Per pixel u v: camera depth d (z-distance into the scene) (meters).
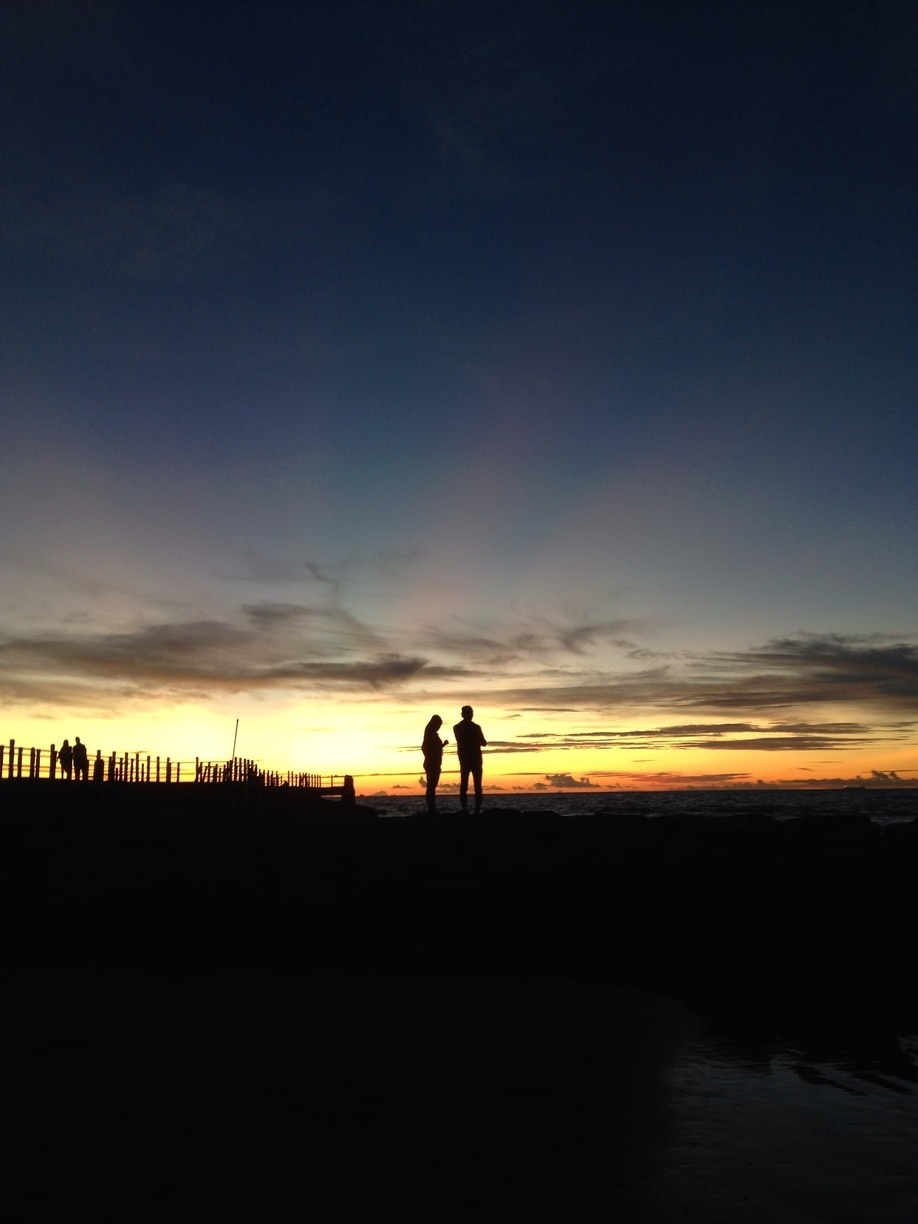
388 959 12.70
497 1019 9.51
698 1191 5.15
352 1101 6.73
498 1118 6.38
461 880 14.10
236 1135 6.02
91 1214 4.91
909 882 13.81
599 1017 9.69
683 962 12.46
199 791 29.55
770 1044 8.61
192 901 13.78
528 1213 4.88
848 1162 5.59
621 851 15.00
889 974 12.27
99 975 12.09
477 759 17.12
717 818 17.12
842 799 104.06
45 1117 6.40
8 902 14.10
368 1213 4.90
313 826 16.38
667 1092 7.04
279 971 12.38
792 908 14.00
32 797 19.50
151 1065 7.68
